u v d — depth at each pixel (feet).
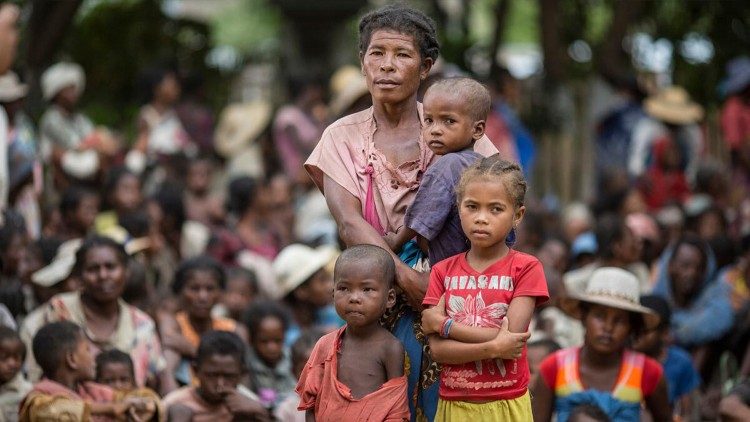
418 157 29.27
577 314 38.75
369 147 29.35
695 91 83.61
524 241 60.59
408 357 29.14
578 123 82.74
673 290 51.57
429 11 91.81
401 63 28.89
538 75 81.66
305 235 63.57
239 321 50.11
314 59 90.43
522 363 28.45
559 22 83.71
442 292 28.50
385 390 28.14
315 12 89.04
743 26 83.15
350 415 28.02
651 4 84.43
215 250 56.85
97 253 40.11
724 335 49.37
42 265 46.21
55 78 63.52
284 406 41.78
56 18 65.00
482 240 27.78
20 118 51.83
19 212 48.55
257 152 83.25
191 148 70.18
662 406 38.32
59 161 61.77
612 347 37.65
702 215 61.46
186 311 44.32
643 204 70.54
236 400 38.63
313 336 43.34
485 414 28.19
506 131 71.61
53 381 37.37
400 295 29.37
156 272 53.21
